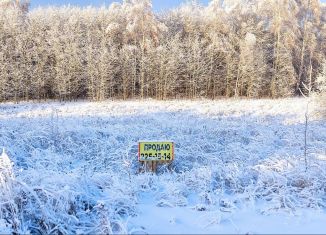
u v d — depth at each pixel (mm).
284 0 36938
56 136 10438
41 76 32969
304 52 38594
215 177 6539
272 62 37656
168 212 5211
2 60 31812
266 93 37219
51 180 5340
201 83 35312
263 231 4582
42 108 22609
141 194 5926
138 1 35312
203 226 4715
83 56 33656
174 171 7711
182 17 39500
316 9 38969
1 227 4477
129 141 10062
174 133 11641
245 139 11422
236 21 39188
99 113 18250
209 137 11523
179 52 34375
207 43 37031
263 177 6211
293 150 9078
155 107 22781
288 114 18078
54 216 4754
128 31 35812
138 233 4496
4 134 10414
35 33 34719
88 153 9469
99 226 4629
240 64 35031
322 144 10039
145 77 34344
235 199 5578
